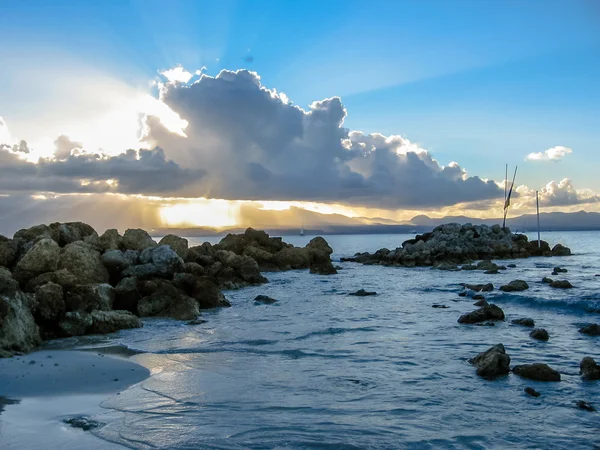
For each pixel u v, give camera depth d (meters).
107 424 10.93
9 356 17.28
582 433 10.37
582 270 52.06
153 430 10.55
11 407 12.10
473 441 9.97
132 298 26.62
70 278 25.08
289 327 22.77
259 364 16.09
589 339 19.52
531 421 11.03
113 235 40.66
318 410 11.74
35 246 27.95
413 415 11.41
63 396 12.94
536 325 22.67
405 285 41.16
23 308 19.27
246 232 65.69
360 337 20.30
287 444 9.82
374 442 9.91
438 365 15.74
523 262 64.19
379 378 14.38
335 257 90.06
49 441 10.01
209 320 25.11
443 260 62.88
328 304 30.55
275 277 50.53
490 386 13.55
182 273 31.16
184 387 13.61
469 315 23.44
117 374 14.98
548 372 14.12
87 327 21.81
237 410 11.77
